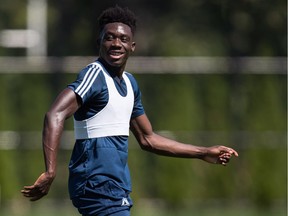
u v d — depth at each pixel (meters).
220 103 44.12
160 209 42.34
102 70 16.86
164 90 43.91
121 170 16.89
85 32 54.00
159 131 43.69
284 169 44.00
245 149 43.97
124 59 16.98
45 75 44.00
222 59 44.38
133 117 18.30
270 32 50.88
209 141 43.94
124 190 16.91
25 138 43.31
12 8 59.94
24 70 43.88
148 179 43.03
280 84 44.53
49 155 16.05
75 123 17.02
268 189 43.72
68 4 54.56
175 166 43.19
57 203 42.50
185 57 44.41
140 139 18.59
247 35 51.44
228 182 43.59
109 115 16.84
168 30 56.06
